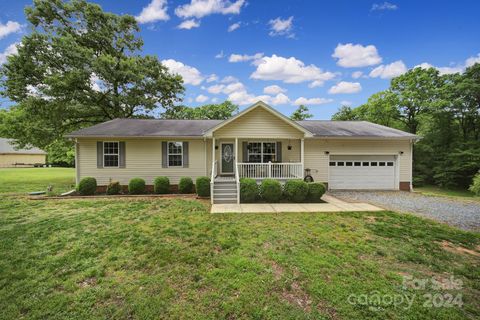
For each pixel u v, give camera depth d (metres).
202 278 3.27
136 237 4.85
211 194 8.48
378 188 12.09
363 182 12.08
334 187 12.02
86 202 8.25
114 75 15.45
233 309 2.62
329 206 7.97
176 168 11.14
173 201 8.56
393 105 19.84
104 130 10.91
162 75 18.05
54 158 35.69
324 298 2.82
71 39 14.08
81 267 3.58
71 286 3.07
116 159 10.87
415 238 4.89
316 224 5.85
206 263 3.71
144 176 10.96
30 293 2.93
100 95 16.02
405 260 3.86
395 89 20.56
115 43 16.91
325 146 11.97
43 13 14.41
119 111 17.02
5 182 14.23
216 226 5.65
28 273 3.39
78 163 10.61
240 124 10.51
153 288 3.04
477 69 16.08
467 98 16.53
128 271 3.48
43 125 14.15
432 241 4.74
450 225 5.97
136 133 10.55
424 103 18.06
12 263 3.69
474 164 15.12
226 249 4.27
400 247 4.39
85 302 2.75
